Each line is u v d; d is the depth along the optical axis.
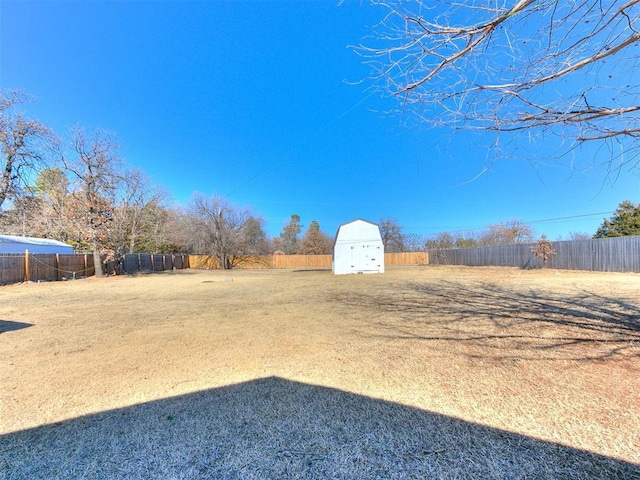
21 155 14.98
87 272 18.05
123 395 2.62
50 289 11.67
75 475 1.63
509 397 2.40
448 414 2.17
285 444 1.87
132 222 22.75
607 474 1.53
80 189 17.55
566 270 17.41
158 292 10.59
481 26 2.11
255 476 1.60
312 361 3.37
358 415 2.19
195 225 30.75
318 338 4.32
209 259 32.28
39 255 14.78
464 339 4.10
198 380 2.92
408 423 2.07
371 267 20.50
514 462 1.64
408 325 5.00
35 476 1.62
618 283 10.27
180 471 1.65
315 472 1.62
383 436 1.93
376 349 3.76
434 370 3.02
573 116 2.44
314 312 6.38
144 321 5.74
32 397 2.60
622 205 21.42
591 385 2.58
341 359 3.42
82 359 3.60
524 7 1.94
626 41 2.00
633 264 14.47
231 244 31.75
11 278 13.47
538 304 6.62
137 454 1.80
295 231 45.25
